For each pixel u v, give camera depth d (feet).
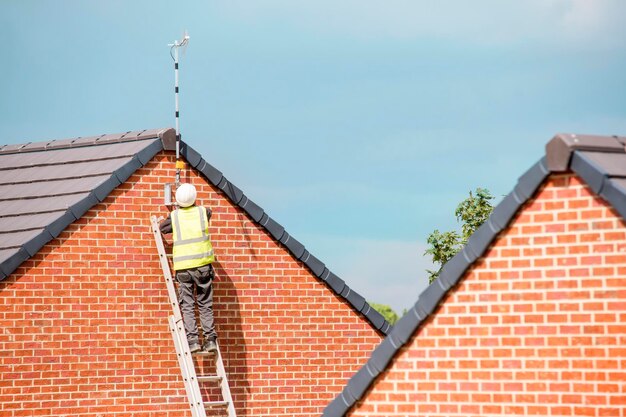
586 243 56.29
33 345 83.10
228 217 92.17
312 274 94.84
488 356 58.54
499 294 58.39
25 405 82.43
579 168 55.98
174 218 86.84
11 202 91.91
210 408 88.02
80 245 85.56
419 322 59.98
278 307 93.40
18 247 82.79
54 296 84.17
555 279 57.00
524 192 57.36
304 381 93.71
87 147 96.17
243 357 91.81
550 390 56.85
